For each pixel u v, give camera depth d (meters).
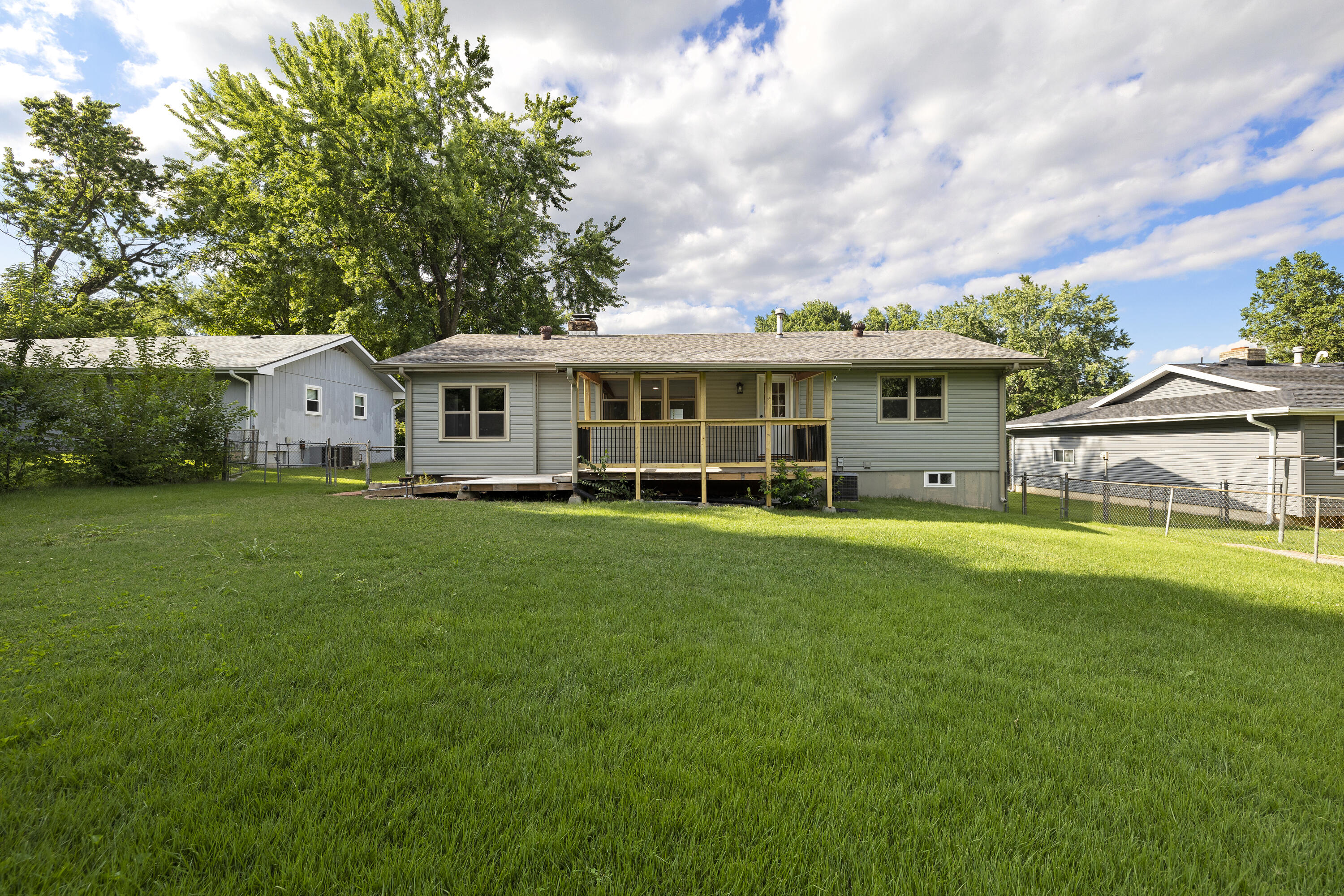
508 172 26.20
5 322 11.27
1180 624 4.23
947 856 1.66
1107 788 2.06
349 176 22.34
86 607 3.85
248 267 26.12
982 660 3.37
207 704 2.47
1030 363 13.44
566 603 4.28
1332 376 15.85
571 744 2.28
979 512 12.31
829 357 13.52
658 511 10.23
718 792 1.98
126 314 28.61
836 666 3.18
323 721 2.37
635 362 11.66
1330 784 2.13
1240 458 14.78
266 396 18.25
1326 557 8.28
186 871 1.55
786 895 1.55
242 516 7.92
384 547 6.07
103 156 29.38
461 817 1.78
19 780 1.89
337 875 1.54
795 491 11.61
